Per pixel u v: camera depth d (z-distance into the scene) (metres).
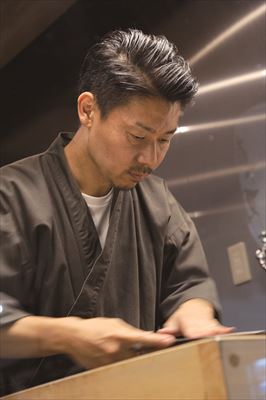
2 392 1.13
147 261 1.29
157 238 1.31
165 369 0.77
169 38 2.46
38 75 2.64
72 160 1.25
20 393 0.94
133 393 0.79
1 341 1.04
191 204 2.33
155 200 1.35
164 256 1.34
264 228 2.06
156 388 0.77
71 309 1.18
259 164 2.11
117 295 1.22
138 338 0.93
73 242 1.21
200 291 1.29
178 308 1.27
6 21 2.51
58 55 2.60
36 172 1.24
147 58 1.12
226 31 2.27
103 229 1.27
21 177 1.22
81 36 2.57
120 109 1.13
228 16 2.27
